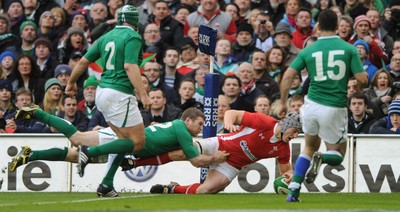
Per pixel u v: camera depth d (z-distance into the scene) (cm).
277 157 3922
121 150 3381
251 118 3853
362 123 4716
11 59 5425
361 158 4375
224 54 5400
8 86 5203
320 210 2839
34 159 3444
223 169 3903
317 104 3172
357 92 4738
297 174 3234
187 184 4400
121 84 3344
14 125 4900
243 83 5062
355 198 3644
